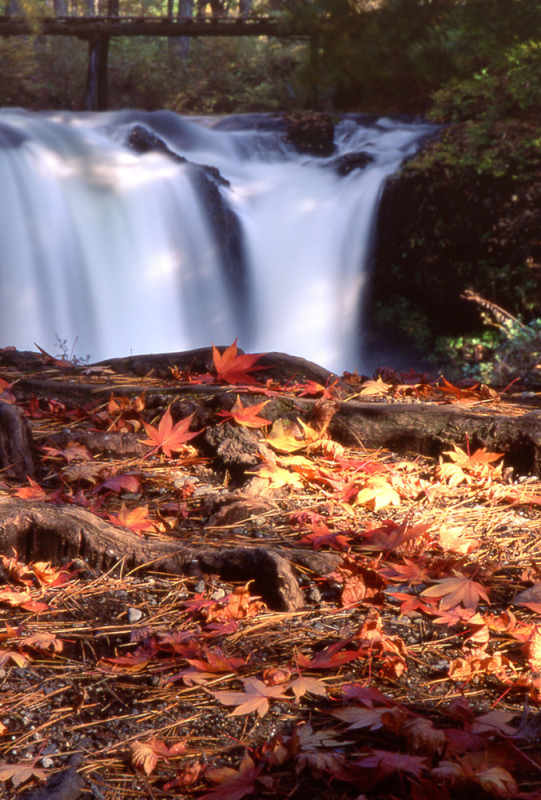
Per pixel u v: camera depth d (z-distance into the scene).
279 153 16.14
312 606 1.70
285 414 2.69
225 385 3.00
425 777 1.19
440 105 15.08
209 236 13.82
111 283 13.30
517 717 1.34
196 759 1.25
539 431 2.43
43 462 2.40
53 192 13.00
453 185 12.88
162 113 16.72
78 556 1.83
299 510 2.12
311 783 1.20
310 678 1.43
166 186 13.81
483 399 3.11
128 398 2.86
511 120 13.02
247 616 1.63
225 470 2.42
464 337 13.38
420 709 1.36
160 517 2.03
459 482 2.36
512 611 1.67
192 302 13.80
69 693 1.41
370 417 2.62
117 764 1.24
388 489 2.18
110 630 1.60
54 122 14.78
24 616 1.64
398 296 14.13
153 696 1.41
